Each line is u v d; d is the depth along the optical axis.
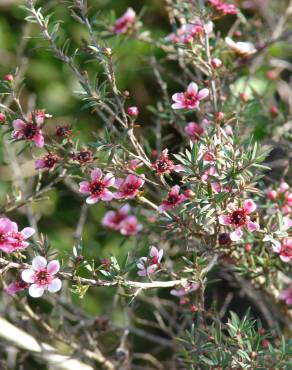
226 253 0.48
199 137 0.48
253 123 0.55
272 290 0.52
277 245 0.45
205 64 0.50
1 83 0.47
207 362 0.46
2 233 0.45
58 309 0.57
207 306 0.62
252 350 0.46
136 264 0.45
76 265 0.44
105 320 0.55
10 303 0.56
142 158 0.46
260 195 0.49
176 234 0.51
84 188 0.47
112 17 0.58
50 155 0.47
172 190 0.46
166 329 0.56
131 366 0.56
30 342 0.53
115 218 0.54
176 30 0.55
